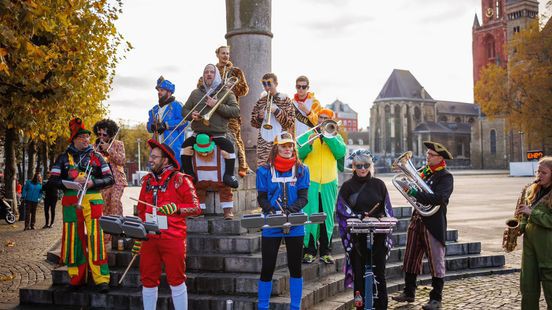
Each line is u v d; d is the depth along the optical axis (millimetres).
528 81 46938
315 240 6645
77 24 13203
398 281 7395
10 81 12062
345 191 5457
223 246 6254
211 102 6438
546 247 4820
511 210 18875
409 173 5930
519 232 5113
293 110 6559
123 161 7375
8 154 19391
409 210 9234
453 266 8281
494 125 98125
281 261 6285
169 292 5930
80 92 15367
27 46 8664
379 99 126438
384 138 124938
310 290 5898
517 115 50250
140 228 4391
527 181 44625
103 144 6867
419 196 5906
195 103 6711
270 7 9523
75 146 6059
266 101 6504
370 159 5402
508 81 49969
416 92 128500
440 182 6094
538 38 46625
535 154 36406
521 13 93250
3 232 14734
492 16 115062
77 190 5941
